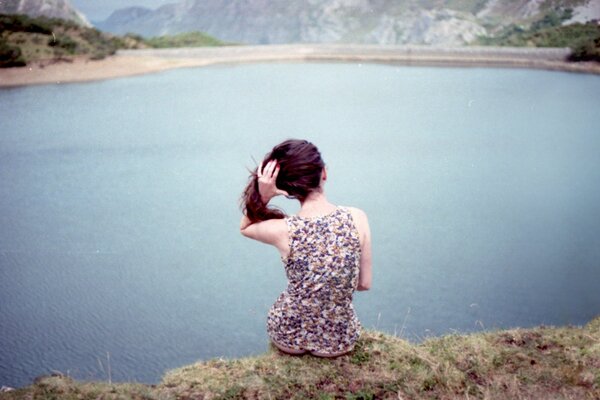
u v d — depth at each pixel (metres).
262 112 56.22
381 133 51.03
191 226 43.16
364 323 26.95
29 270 38.69
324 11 167.00
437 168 45.53
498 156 46.56
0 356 29.64
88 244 40.97
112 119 53.38
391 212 39.38
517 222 37.34
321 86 62.69
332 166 45.41
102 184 46.19
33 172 47.28
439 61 68.50
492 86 56.34
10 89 54.91
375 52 72.75
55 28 63.88
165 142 52.47
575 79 56.03
